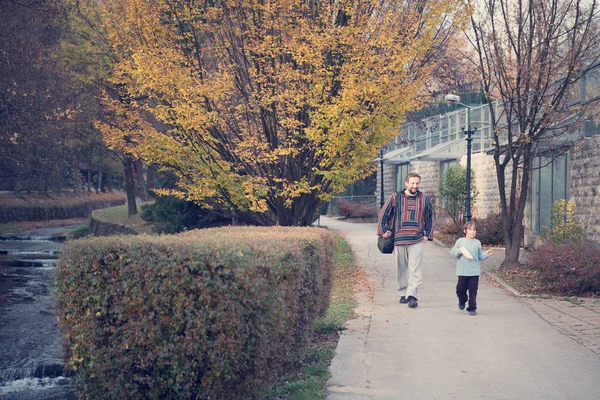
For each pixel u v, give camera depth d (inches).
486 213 998.4
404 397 234.1
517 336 335.6
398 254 437.1
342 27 522.9
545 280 502.9
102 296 202.2
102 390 207.0
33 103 821.9
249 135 557.9
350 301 447.5
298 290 251.0
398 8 533.0
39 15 880.3
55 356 401.7
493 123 605.6
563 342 321.7
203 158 556.7
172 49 538.3
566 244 521.7
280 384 250.5
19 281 757.9
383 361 285.3
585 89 597.3
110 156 1557.6
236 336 196.5
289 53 538.0
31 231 1658.5
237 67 561.9
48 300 619.2
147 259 198.4
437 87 784.3
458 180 928.3
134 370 204.8
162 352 197.9
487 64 588.4
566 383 251.9
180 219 1021.2
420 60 558.9
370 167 569.3
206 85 517.3
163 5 551.2
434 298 458.3
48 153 1099.3
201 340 195.5
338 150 532.4
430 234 427.8
